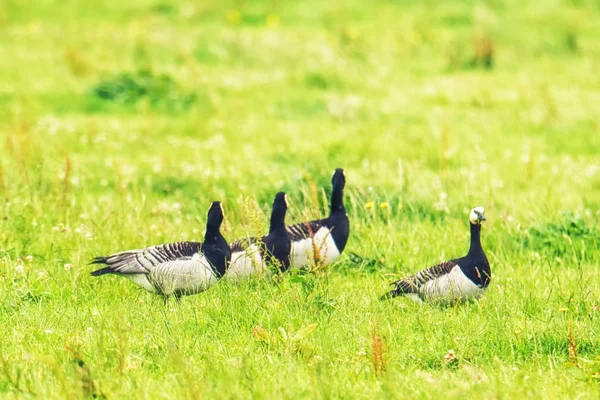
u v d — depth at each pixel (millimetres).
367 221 14406
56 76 26094
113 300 10969
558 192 16859
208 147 19938
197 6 34500
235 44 29359
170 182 17156
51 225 13703
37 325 9922
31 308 10445
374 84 26766
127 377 8453
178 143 20344
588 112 23703
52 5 34562
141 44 29188
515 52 30484
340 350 9359
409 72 28641
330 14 34156
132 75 25188
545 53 30500
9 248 12672
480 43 29312
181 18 33688
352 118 23062
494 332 9828
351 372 8734
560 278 11984
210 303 10641
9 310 10508
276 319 10086
